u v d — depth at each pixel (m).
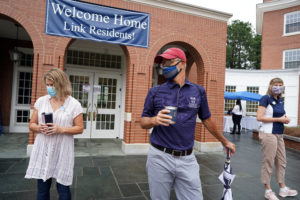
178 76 1.90
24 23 4.75
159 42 5.76
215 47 6.38
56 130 1.98
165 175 1.81
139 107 5.55
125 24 5.43
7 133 7.54
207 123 2.03
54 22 4.89
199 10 6.11
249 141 8.41
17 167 4.09
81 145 6.29
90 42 7.12
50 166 2.02
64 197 2.08
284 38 16.59
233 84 14.45
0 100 7.63
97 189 3.30
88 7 5.12
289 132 7.98
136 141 5.51
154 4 5.67
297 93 13.20
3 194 2.98
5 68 7.70
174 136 1.79
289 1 16.14
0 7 4.61
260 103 3.25
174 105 1.82
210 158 5.48
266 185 3.19
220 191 3.43
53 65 4.91
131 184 3.54
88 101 7.45
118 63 7.88
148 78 5.66
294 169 4.84
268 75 14.17
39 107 2.12
